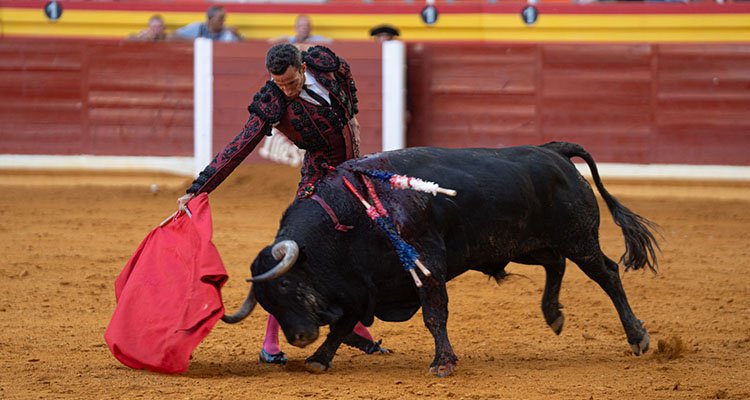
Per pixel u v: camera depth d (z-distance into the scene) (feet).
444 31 134.62
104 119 127.44
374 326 57.26
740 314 60.90
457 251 45.24
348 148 46.06
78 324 56.65
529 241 47.24
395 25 135.23
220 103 123.65
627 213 50.31
